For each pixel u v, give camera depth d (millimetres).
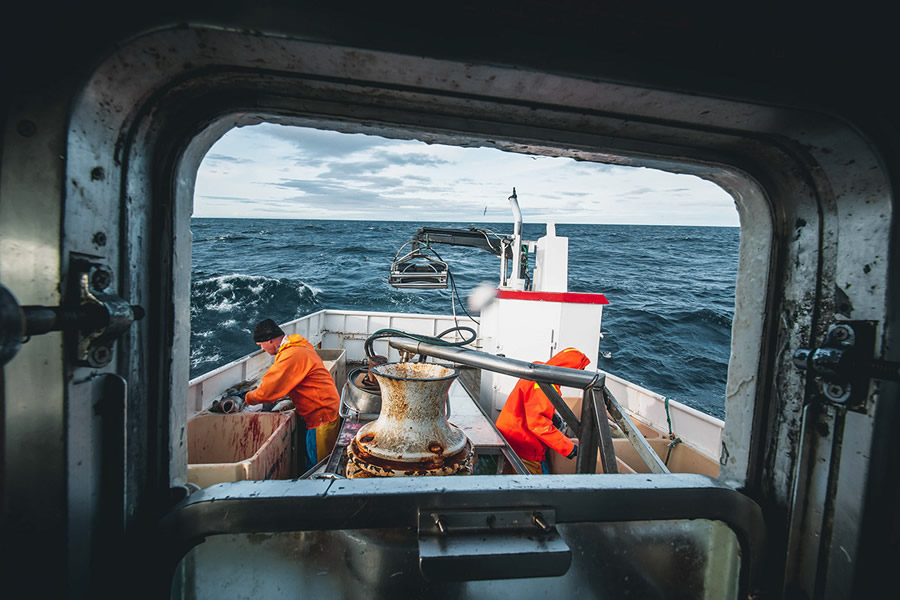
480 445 2578
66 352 686
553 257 4879
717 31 794
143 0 662
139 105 807
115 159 788
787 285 1087
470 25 737
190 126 891
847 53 826
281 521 955
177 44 721
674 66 796
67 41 655
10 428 678
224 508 939
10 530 688
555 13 751
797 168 1013
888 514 949
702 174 1136
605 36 771
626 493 1058
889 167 864
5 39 632
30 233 667
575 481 1077
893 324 896
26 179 662
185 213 970
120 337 822
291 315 15188
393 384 1631
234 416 3574
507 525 1007
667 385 9789
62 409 689
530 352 4582
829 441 1010
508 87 839
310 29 705
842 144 897
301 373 3674
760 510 1107
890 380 859
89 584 765
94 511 774
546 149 1037
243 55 766
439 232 4918
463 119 963
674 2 773
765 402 1129
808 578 1053
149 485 927
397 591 1019
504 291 4594
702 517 1095
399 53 738
